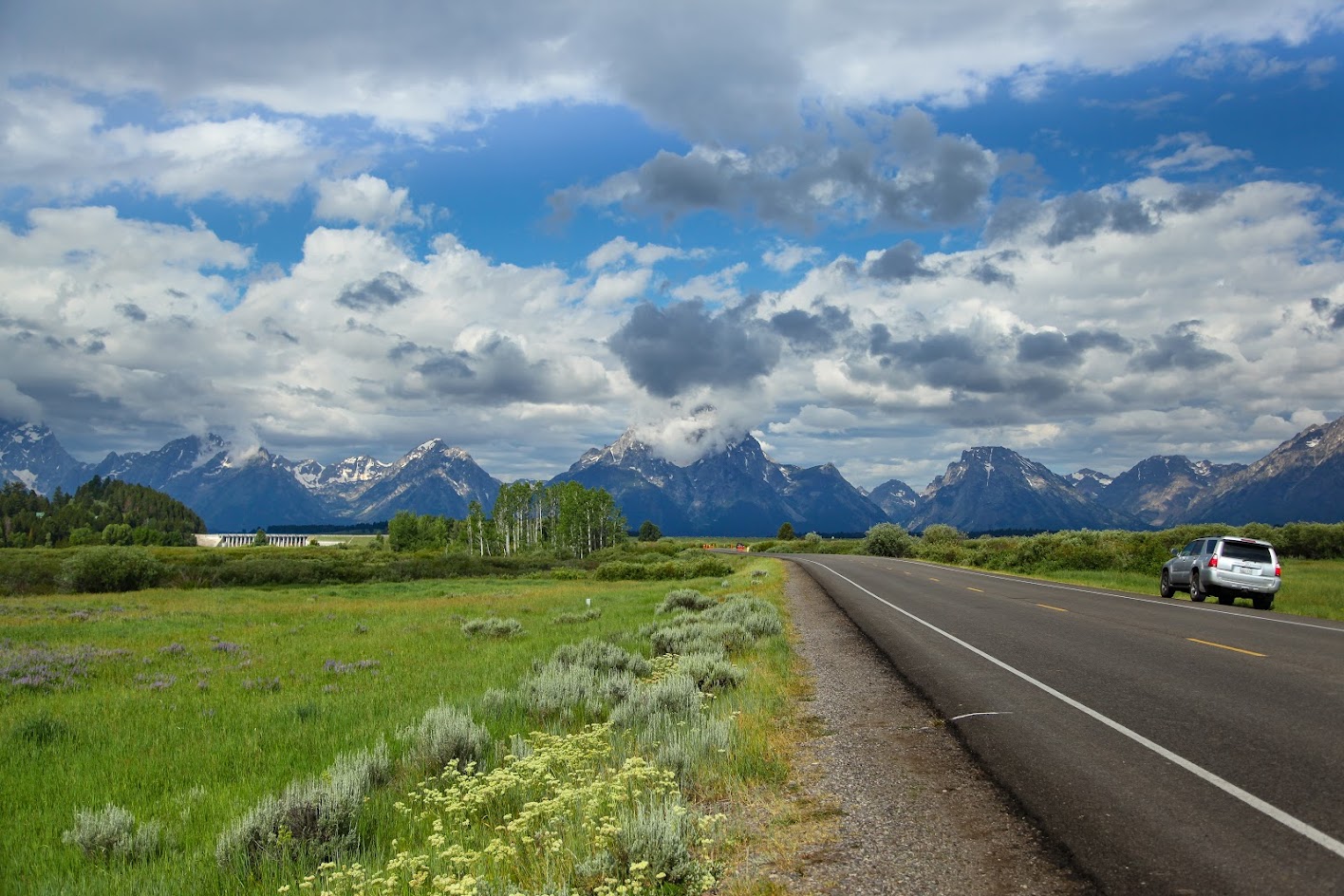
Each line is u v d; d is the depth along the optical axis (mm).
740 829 5754
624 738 8070
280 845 5578
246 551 100875
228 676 14891
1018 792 6242
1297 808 5570
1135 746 7305
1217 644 13797
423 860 5117
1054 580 35281
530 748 8109
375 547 151125
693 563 58969
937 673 11656
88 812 6594
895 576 38562
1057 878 4684
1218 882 4488
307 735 9695
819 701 10156
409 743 8758
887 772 6977
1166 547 41062
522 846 5676
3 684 13992
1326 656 12312
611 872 4906
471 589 46188
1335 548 45219
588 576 61531
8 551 76438
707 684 11031
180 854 6008
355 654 17406
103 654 17656
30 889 5484
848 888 4711
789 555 86562
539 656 15141
